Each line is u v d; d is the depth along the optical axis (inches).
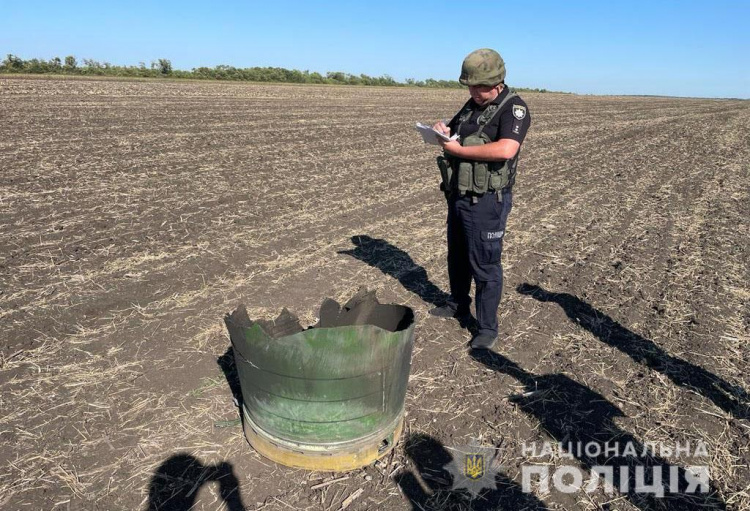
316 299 179.0
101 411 118.8
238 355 100.3
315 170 391.9
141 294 176.2
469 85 130.1
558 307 180.7
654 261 227.8
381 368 96.6
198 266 201.2
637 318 173.8
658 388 134.6
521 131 129.6
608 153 554.3
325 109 872.9
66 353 140.4
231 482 100.7
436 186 360.5
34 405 119.8
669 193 365.1
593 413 124.5
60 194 283.3
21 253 204.1
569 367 143.9
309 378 93.1
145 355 141.1
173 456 106.7
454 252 155.9
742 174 442.6
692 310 179.9
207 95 957.2
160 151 414.6
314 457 101.3
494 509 97.3
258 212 276.7
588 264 222.4
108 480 100.3
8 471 101.3
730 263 227.3
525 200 339.6
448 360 146.1
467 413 123.7
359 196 324.2
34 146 394.0
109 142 433.4
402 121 751.1
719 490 102.0
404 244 240.1
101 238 225.0
